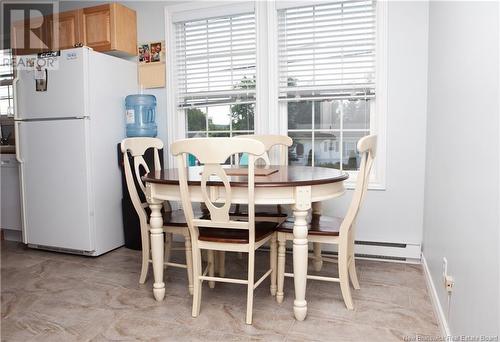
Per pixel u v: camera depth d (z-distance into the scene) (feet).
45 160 10.18
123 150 7.55
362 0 9.19
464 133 4.77
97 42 11.05
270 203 6.10
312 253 9.34
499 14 3.43
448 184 5.81
